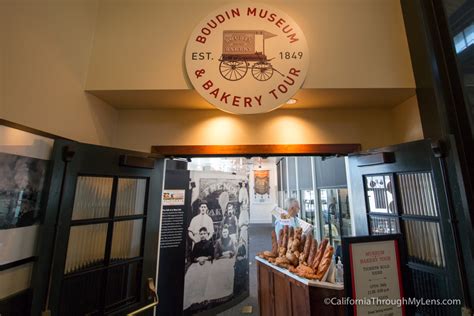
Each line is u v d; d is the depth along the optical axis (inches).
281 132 92.0
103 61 79.1
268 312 105.3
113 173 69.8
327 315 78.0
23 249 51.8
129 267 72.7
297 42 78.6
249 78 76.1
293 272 91.0
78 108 73.7
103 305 64.8
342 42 80.8
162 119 93.1
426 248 63.5
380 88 76.9
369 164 78.5
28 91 59.0
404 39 80.8
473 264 50.7
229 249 143.4
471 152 60.7
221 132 92.1
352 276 51.3
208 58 77.3
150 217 78.2
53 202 57.3
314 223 205.3
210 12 82.4
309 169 224.8
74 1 74.8
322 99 85.4
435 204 61.3
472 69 63.1
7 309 48.4
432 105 68.9
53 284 55.7
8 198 49.1
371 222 78.4
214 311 130.6
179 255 121.2
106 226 68.7
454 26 67.8
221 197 143.7
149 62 79.0
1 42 53.5
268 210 424.8
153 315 76.5
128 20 83.0
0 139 47.8
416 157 65.0
